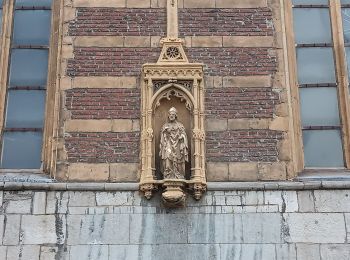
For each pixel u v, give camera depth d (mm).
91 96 10664
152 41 11039
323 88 11273
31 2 11789
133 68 10859
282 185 10102
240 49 11031
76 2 11273
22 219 9914
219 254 9758
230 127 10516
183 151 10102
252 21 11242
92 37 11039
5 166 10703
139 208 9969
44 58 11414
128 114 10555
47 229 9867
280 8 11375
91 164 10258
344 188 10125
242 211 9984
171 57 10828
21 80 11227
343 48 11430
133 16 11211
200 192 9977
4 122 10953
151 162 10133
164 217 9930
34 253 9742
